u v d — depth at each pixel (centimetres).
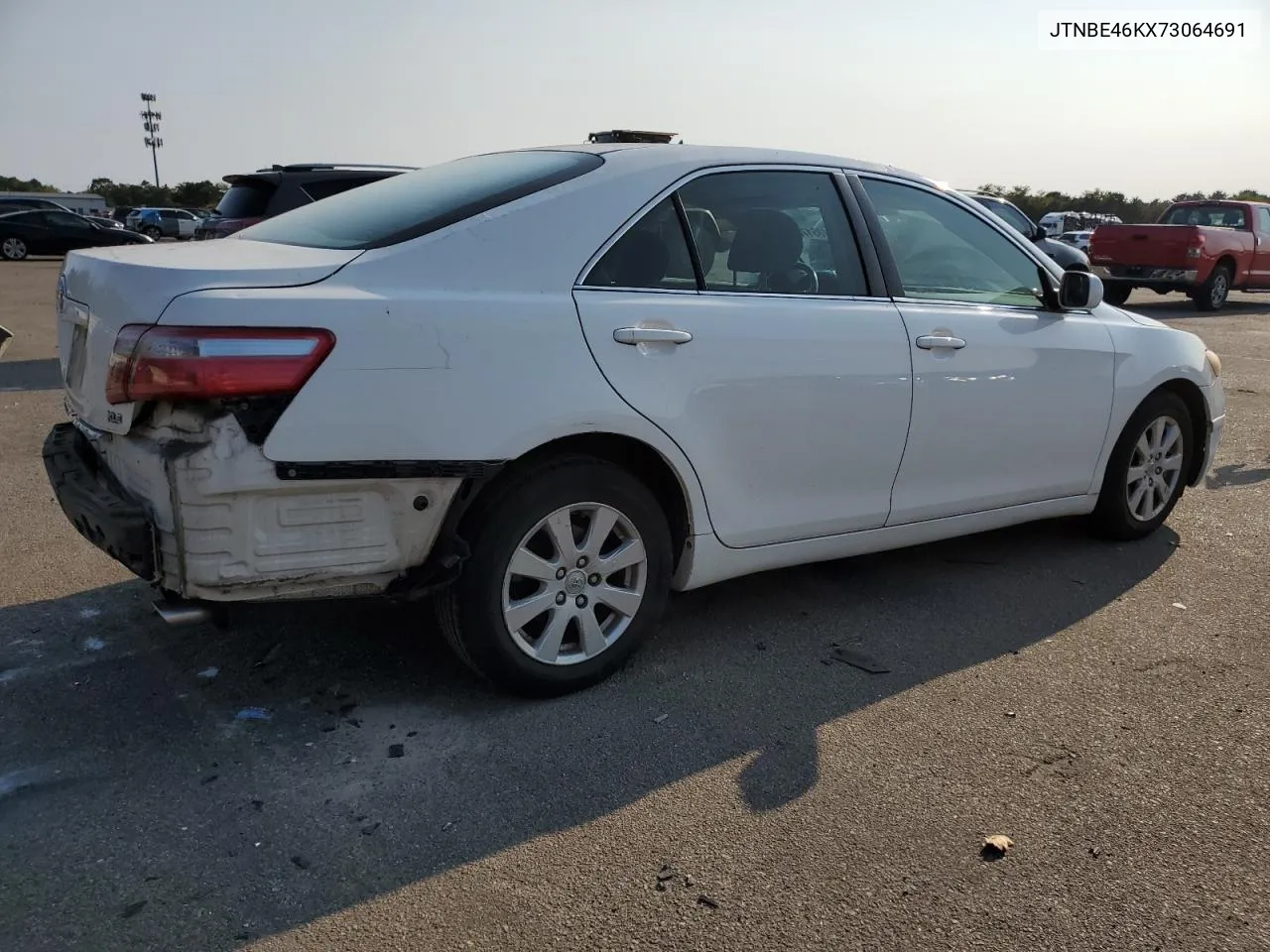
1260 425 799
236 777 291
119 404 279
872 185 410
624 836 269
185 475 269
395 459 288
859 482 392
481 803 282
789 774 300
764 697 346
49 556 457
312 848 261
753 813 280
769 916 240
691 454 344
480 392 299
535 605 328
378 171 1080
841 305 381
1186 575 470
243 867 253
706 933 234
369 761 301
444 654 371
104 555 459
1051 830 275
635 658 374
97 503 287
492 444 302
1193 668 373
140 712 326
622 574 355
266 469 274
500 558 317
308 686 345
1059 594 444
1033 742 320
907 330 393
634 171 347
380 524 294
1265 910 246
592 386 318
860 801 287
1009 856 264
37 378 921
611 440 335
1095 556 494
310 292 281
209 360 265
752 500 366
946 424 408
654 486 360
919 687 355
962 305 418
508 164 369
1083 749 316
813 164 393
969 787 294
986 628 407
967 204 439
